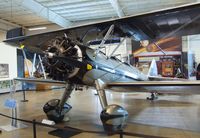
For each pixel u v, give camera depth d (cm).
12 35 486
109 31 353
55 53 321
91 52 355
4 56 999
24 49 498
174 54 1278
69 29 386
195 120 407
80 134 332
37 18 1103
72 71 332
